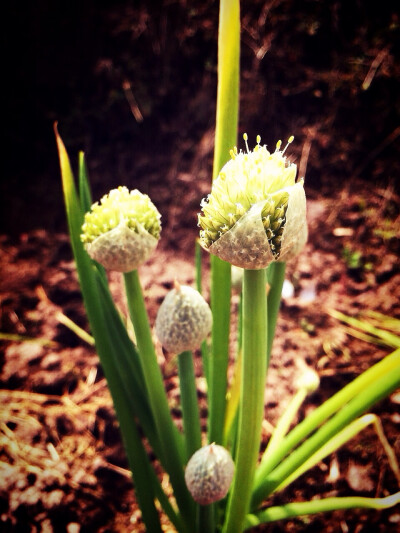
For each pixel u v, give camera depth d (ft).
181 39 1.70
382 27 1.63
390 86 1.65
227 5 0.69
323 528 1.07
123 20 1.73
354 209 1.65
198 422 0.83
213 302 0.84
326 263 1.58
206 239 0.55
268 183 0.52
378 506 0.79
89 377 1.33
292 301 1.50
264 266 0.54
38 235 1.65
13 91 1.78
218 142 0.77
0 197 1.72
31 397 1.28
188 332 0.70
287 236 0.52
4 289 1.51
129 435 0.86
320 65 1.68
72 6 1.73
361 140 1.68
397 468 1.12
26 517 1.06
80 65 1.76
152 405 0.81
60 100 1.77
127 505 1.10
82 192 0.86
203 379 1.33
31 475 1.12
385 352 1.37
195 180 1.69
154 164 1.73
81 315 1.45
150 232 0.67
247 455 0.72
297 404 1.00
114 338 0.86
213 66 1.71
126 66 1.74
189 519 0.91
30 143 1.77
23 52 1.76
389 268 1.56
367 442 1.18
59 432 1.21
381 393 0.71
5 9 1.74
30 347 1.38
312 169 1.69
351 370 1.33
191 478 0.72
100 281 0.84
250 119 1.70
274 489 0.85
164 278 1.54
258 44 1.68
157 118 1.74
